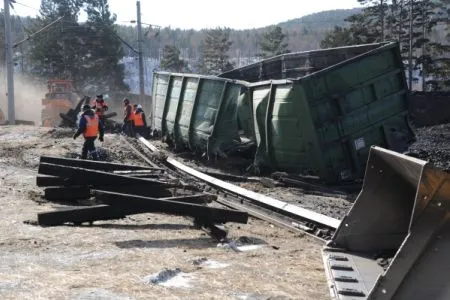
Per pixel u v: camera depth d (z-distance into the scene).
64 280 5.37
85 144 15.18
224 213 7.74
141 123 23.38
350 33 58.62
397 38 57.34
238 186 11.99
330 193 11.27
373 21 61.72
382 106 12.28
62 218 7.67
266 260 6.40
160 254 6.44
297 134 11.90
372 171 5.01
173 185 9.38
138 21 39.78
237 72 19.22
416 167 4.15
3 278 5.39
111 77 66.62
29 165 14.55
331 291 4.21
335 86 11.77
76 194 9.29
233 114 14.84
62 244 6.75
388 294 3.76
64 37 63.19
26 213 8.49
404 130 12.72
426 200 3.77
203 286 5.33
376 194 5.12
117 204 7.70
